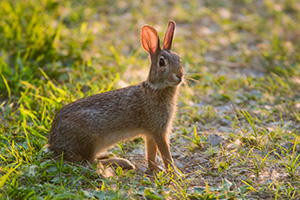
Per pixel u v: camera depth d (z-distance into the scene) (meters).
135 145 10.56
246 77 14.45
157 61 9.09
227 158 9.52
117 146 10.52
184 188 8.23
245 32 18.61
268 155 9.65
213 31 18.55
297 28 19.28
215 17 19.67
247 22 19.39
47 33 14.06
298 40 17.91
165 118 9.32
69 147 9.09
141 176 9.09
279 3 21.81
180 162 9.71
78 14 18.33
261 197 8.05
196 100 12.95
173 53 9.15
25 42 13.89
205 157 9.77
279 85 14.05
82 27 16.19
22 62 13.27
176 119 11.71
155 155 9.73
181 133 10.96
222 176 8.89
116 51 15.42
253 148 9.87
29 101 11.40
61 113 9.19
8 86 12.27
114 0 20.75
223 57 16.25
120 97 9.34
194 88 13.68
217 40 17.67
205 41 17.59
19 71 13.11
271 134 10.44
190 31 18.39
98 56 14.76
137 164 9.77
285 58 15.82
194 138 10.66
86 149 9.17
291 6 21.53
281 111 12.21
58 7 18.50
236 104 12.78
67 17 17.97
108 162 9.59
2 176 8.11
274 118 11.85
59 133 9.09
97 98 9.34
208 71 15.08
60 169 8.55
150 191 8.10
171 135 10.85
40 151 8.92
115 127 9.32
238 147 9.95
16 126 10.38
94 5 20.03
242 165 9.20
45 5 17.88
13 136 10.13
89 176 8.64
